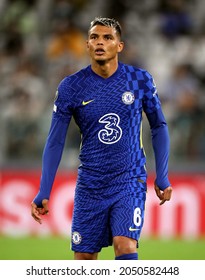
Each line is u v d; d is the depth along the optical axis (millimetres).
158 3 50750
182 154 39469
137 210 19375
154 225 38125
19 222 38781
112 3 50406
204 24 49906
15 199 38969
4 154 39844
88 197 19859
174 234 38125
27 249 34125
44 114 40406
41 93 44906
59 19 49812
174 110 41844
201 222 38156
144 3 50625
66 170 38594
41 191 19859
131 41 48469
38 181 38875
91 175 19797
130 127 19812
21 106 43438
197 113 40031
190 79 45719
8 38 49844
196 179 38469
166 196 19906
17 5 51312
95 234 19922
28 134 39906
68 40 48312
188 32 49969
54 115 20109
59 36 48750
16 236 38562
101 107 19719
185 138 39688
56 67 47094
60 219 38344
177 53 48281
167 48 48688
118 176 19672
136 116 19906
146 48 48562
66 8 50031
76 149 38969
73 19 49750
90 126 19797
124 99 19750
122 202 19422
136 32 49250
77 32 48938
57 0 50312
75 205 20203
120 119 19719
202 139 39656
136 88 19922
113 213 19516
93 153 19781
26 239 37531
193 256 32500
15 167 39156
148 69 46844
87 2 50625
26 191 38906
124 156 19703
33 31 50094
